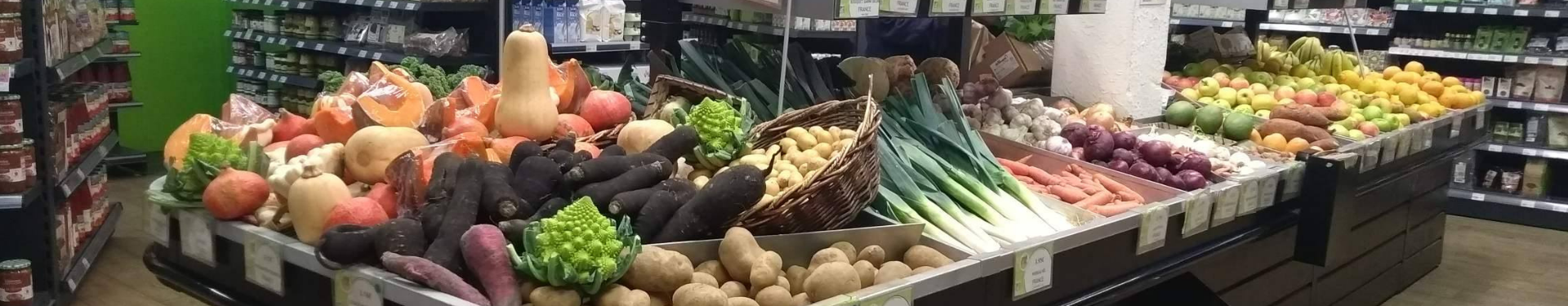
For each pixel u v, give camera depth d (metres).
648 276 1.67
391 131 2.03
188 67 7.70
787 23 2.40
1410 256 4.44
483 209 1.79
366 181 2.02
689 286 1.64
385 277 1.65
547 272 1.58
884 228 2.06
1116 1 3.61
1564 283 4.74
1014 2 2.75
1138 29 3.64
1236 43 4.70
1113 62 3.65
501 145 2.16
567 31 6.13
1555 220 5.95
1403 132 3.93
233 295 1.99
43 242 3.86
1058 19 3.79
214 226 1.98
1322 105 4.09
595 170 1.88
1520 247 5.45
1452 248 5.35
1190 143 3.37
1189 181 2.79
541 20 6.04
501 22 2.59
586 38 6.22
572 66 2.52
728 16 5.63
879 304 1.74
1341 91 4.41
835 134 2.31
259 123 2.31
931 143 2.76
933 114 2.85
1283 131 3.61
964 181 2.51
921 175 2.49
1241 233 2.94
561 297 1.58
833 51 5.33
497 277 1.60
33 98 3.74
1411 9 6.32
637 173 1.90
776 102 2.86
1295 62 4.88
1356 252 3.80
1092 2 3.00
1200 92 4.15
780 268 1.79
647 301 1.63
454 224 1.71
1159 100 3.83
